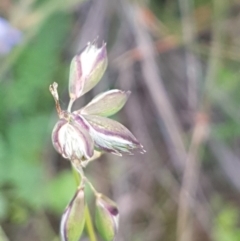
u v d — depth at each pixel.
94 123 0.09
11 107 0.19
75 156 0.09
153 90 0.20
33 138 0.19
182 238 0.20
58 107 0.09
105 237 0.11
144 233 0.20
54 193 0.19
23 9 0.19
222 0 0.20
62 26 0.19
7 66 0.18
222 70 0.20
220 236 0.20
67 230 0.10
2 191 0.19
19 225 0.19
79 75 0.10
